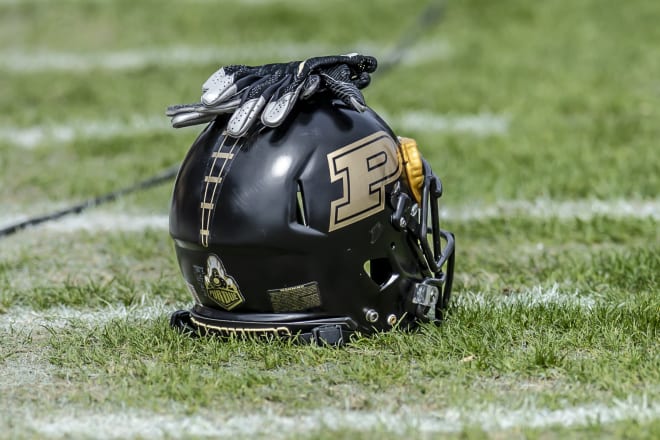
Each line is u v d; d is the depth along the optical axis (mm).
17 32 43125
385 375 11578
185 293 15375
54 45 40969
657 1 45406
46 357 12711
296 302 12102
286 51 38406
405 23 43094
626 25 41250
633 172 21984
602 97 29781
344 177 11750
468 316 13320
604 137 25344
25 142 26797
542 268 16500
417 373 11703
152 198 21500
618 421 10422
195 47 39656
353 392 11250
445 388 11305
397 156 12305
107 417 10781
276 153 11672
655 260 16062
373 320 12422
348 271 12047
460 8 44938
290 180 11617
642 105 28859
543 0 46312
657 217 19375
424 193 12570
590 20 42281
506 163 23078
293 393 11234
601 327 12945
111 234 19109
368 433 10234
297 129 11781
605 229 18453
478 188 21312
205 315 12594
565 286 15445
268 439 10195
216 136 12125
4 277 16453
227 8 45969
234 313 12406
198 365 12000
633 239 18188
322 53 37875
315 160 11688
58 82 34219
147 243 18375
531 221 19094
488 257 17203
